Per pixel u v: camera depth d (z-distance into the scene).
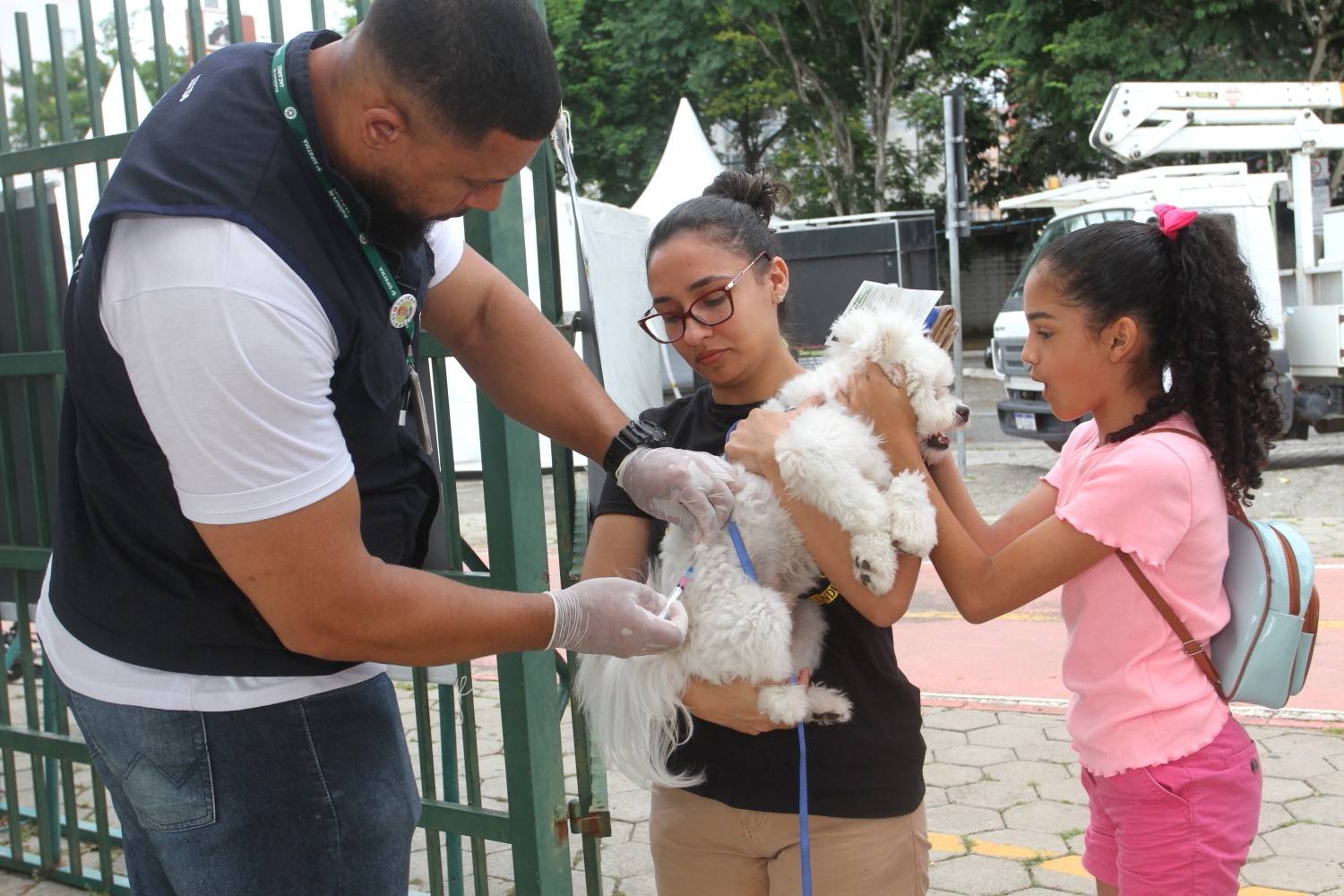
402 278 1.72
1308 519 7.62
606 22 19.08
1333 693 4.40
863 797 1.81
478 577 2.52
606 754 1.98
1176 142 9.65
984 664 5.07
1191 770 1.88
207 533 1.50
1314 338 8.91
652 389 4.55
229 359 1.41
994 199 23.05
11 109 3.45
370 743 1.83
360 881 1.82
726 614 1.79
